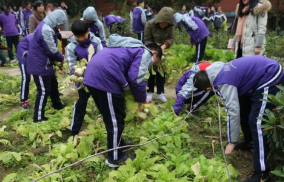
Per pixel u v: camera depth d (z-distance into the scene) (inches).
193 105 169.5
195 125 166.9
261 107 105.6
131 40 115.0
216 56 328.5
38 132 152.8
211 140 149.8
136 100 119.8
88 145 134.8
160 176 115.1
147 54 112.7
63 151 131.5
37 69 160.7
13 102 213.9
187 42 450.6
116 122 117.0
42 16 269.7
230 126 109.7
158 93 206.7
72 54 143.0
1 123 175.3
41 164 130.3
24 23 423.8
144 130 150.4
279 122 102.0
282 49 228.1
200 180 111.8
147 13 508.4
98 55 113.3
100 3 1024.9
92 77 110.9
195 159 127.2
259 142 105.4
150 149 132.8
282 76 107.9
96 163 127.1
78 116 144.7
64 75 262.8
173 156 128.1
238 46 198.2
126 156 128.0
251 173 122.7
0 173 125.3
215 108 179.5
